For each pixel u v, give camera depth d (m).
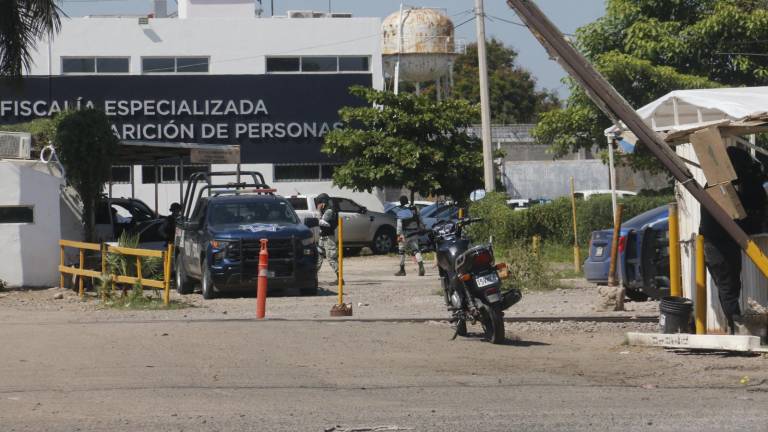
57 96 53.03
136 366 13.75
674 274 15.46
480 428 10.06
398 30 62.78
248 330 17.00
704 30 43.25
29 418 10.58
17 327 17.58
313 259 25.03
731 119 14.56
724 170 13.62
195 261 25.83
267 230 24.73
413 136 47.03
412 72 63.09
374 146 46.34
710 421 10.29
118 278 23.42
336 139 46.69
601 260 22.70
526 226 39.97
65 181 29.22
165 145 31.80
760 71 43.12
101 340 15.93
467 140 47.75
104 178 29.80
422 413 10.81
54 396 11.77
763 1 44.53
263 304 19.08
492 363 14.10
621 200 38.59
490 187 41.78
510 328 17.70
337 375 13.18
